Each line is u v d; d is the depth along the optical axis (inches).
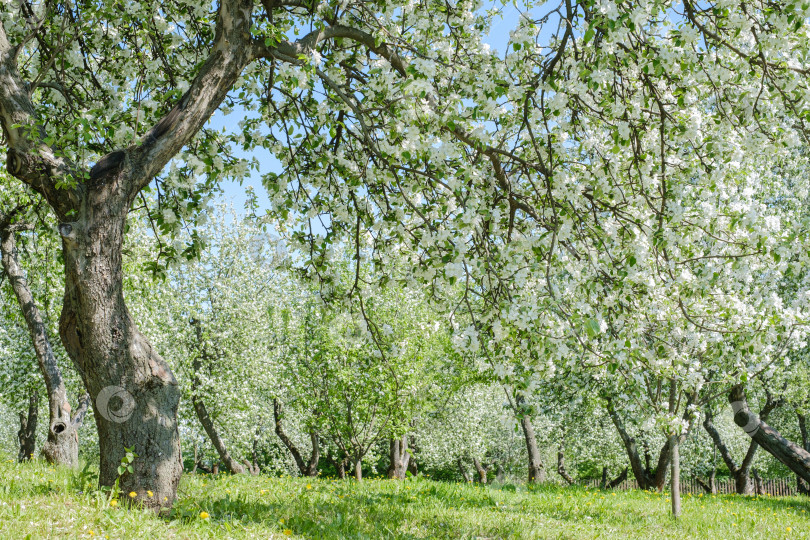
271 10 225.9
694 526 351.3
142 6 219.5
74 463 459.2
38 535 148.3
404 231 227.8
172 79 235.6
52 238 374.6
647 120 221.1
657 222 216.4
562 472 1072.2
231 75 207.3
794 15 175.0
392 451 895.7
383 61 203.0
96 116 190.2
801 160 473.4
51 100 237.1
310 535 203.2
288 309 775.7
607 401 590.9
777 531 354.0
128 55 237.5
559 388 621.0
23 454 780.0
